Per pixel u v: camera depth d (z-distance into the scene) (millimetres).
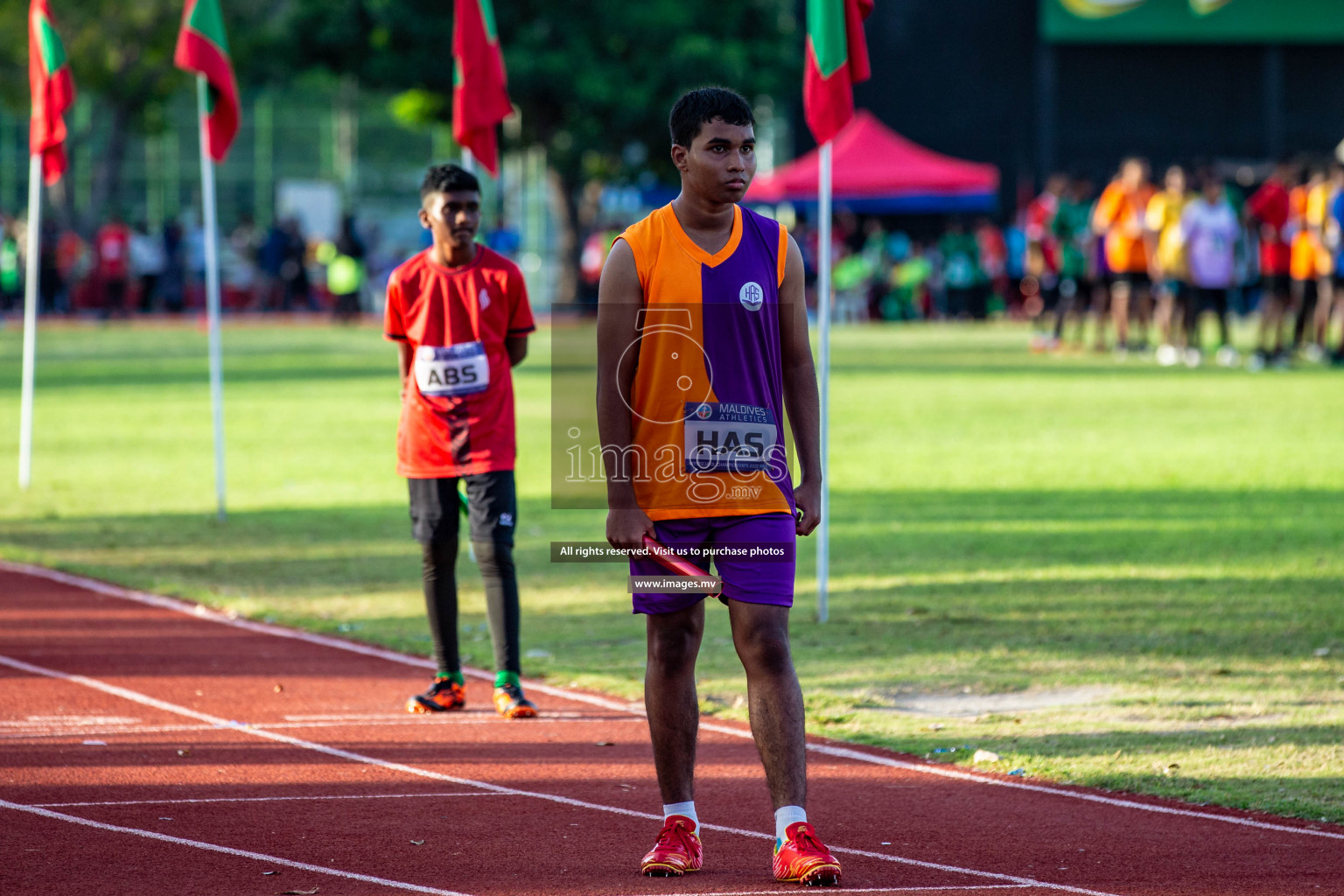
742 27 128125
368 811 16297
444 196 19891
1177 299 75375
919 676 22094
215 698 21312
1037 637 24188
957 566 29922
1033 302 117188
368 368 76625
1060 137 135500
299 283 128875
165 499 38938
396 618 26547
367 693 21719
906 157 109500
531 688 22047
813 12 25281
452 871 14328
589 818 16094
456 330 20250
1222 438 47594
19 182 147875
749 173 13773
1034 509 36062
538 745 19109
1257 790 16797
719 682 22000
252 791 17031
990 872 14297
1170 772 17484
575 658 23672
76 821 15820
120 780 17422
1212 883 14016
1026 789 17109
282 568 30641
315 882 13961
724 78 121688
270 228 128125
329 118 153000
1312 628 24438
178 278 126750
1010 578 28750
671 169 129750
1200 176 73812
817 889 13688
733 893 13594
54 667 23000
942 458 44375
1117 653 23141
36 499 38906
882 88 135750
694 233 13945
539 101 123250
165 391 65500
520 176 139375
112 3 130250
